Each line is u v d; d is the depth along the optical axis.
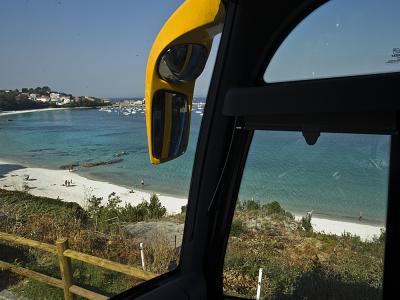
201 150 1.96
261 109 1.42
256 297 1.87
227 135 1.88
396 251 1.45
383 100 1.23
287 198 1.61
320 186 1.49
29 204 12.47
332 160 1.46
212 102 1.88
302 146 1.50
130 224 8.45
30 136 88.06
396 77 1.21
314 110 1.32
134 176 40.81
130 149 64.94
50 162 53.69
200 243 2.05
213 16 1.59
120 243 6.83
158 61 1.62
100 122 128.88
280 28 1.70
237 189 1.90
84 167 48.88
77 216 10.66
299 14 1.63
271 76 1.79
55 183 38.22
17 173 44.88
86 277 5.80
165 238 5.38
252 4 1.67
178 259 2.19
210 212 2.00
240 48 1.77
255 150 1.75
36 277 5.15
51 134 91.88
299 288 1.69
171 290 1.88
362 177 1.42
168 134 1.76
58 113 179.25
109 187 35.12
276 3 1.65
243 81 1.82
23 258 6.65
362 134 1.41
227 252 2.02
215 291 2.07
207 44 1.78
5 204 12.36
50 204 12.63
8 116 162.50
